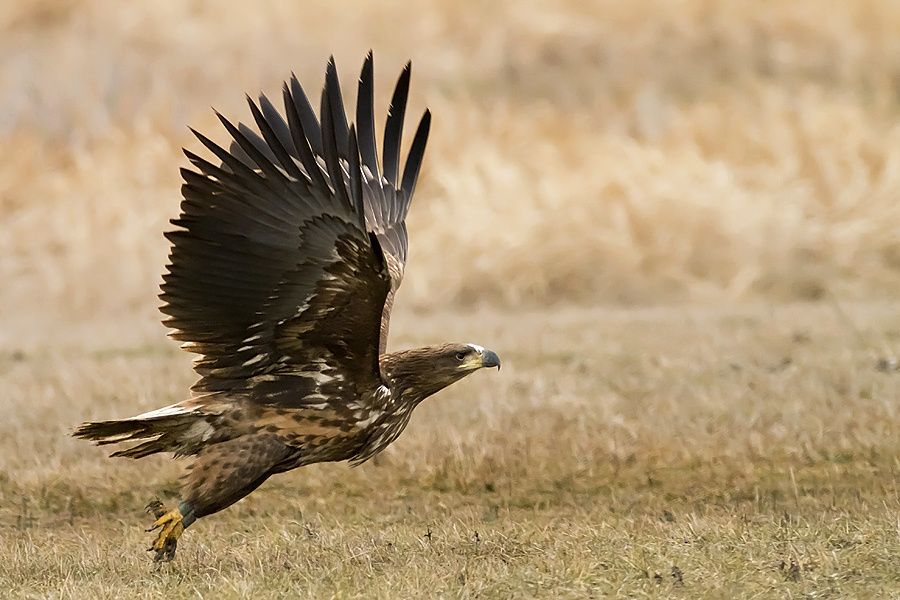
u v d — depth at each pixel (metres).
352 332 13.01
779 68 42.97
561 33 44.19
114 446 18.31
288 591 12.14
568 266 32.94
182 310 13.01
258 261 12.73
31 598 12.12
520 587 11.86
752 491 16.31
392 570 12.68
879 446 17.41
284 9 44.78
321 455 13.55
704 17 44.97
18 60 42.53
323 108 12.33
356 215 12.12
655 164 35.72
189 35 43.56
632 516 15.23
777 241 33.03
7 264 34.78
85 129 39.94
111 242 34.75
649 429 18.61
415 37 44.34
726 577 11.98
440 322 29.72
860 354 23.39
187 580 12.68
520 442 17.94
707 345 24.88
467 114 38.72
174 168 37.19
